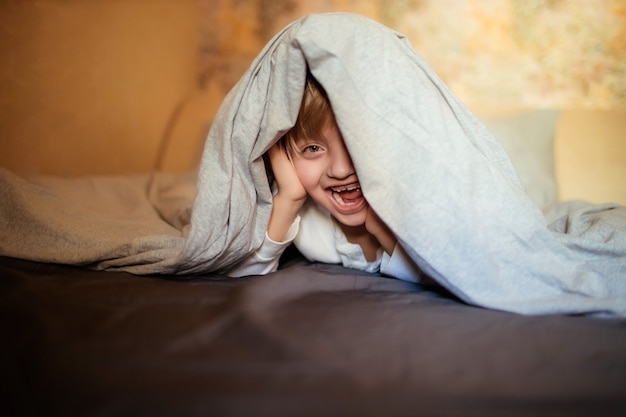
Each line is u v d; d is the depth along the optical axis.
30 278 0.69
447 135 0.68
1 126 1.43
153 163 2.09
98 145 1.78
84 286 0.67
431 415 0.36
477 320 0.57
